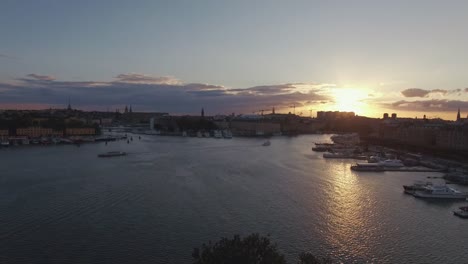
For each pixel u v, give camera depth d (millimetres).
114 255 99375
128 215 129750
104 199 149500
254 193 163500
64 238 109500
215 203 146000
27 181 182000
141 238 110000
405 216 136875
